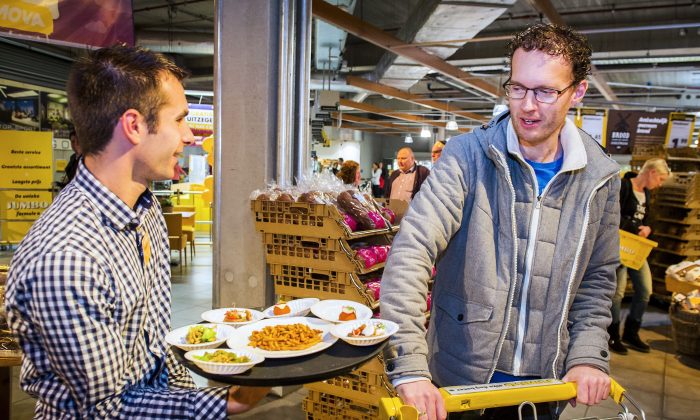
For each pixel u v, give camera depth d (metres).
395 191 6.61
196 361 1.10
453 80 13.09
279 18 3.61
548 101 1.26
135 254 1.12
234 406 1.08
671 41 9.66
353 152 24.92
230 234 3.72
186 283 7.13
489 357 1.40
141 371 1.15
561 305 1.40
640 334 5.47
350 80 11.23
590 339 1.43
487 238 1.40
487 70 12.16
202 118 9.23
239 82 3.64
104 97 1.04
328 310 1.60
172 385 1.31
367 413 2.92
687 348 4.67
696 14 9.06
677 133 7.67
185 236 8.50
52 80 10.23
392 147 29.19
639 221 5.01
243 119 3.64
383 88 12.17
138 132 1.06
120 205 1.06
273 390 3.60
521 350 1.43
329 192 3.10
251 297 3.70
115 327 0.99
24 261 0.94
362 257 2.91
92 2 3.68
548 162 1.43
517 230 1.40
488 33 10.64
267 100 3.59
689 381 4.23
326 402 3.07
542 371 1.42
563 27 1.30
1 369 2.21
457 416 1.43
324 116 11.21
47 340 0.92
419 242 1.33
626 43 9.95
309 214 2.90
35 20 3.56
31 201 8.21
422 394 1.13
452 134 26.08
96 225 1.03
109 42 3.75
